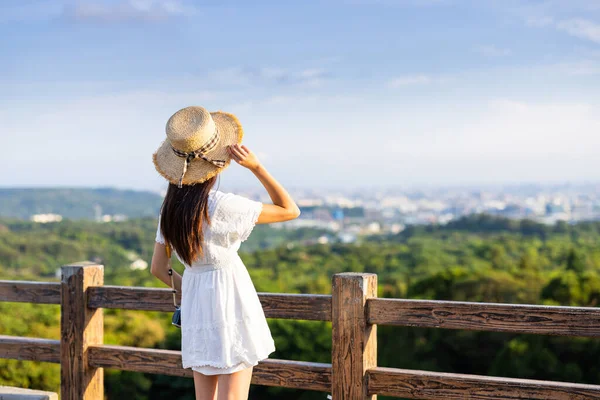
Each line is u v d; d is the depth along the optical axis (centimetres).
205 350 221
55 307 2795
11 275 5884
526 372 2230
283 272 5497
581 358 2186
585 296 2745
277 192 228
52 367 2095
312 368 278
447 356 2536
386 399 1908
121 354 313
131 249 7894
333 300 271
